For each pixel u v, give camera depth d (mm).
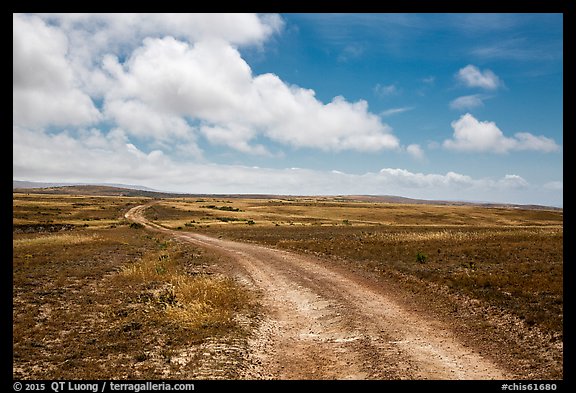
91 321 15328
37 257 30438
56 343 12852
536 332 13156
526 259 25891
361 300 19297
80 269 25844
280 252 39625
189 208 154250
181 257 36125
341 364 11609
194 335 13836
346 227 80000
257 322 16188
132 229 81750
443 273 22922
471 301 17500
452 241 37250
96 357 11797
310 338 14469
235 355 12141
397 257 30031
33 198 184375
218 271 29219
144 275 24438
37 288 20016
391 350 12531
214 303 18172
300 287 23062
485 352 12195
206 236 65625
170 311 16406
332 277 25406
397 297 19656
